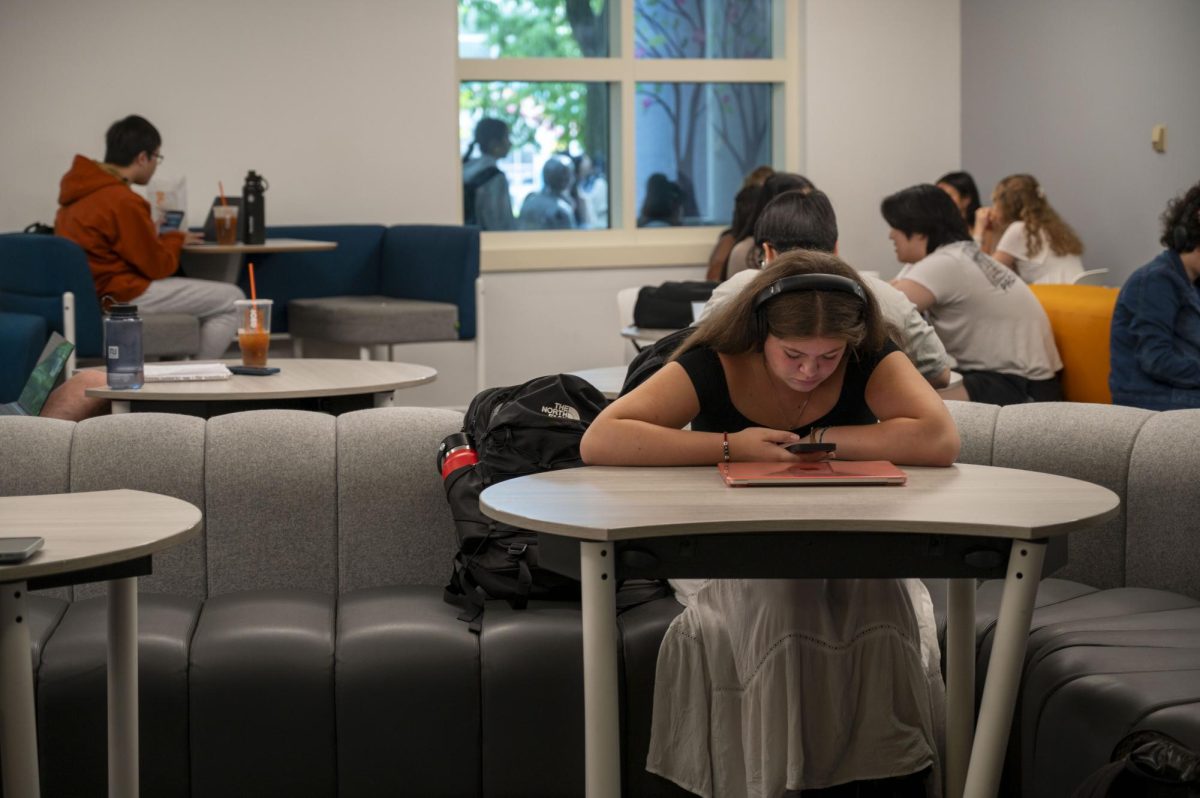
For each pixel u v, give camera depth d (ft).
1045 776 7.41
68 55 20.95
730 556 6.42
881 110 25.77
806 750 7.18
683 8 25.26
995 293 15.43
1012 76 24.88
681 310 16.34
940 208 15.65
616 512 6.37
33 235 17.44
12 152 20.81
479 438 8.94
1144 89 21.88
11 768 5.72
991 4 25.23
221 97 21.83
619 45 24.79
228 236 19.42
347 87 22.49
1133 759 6.31
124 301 18.35
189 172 21.77
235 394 11.27
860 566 6.45
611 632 6.36
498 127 24.43
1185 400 13.62
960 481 7.11
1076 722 7.11
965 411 9.47
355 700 7.89
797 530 6.29
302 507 9.02
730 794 7.42
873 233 25.95
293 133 22.29
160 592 8.91
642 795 8.00
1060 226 22.06
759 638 7.26
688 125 25.49
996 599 8.50
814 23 25.21
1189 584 8.61
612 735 6.47
